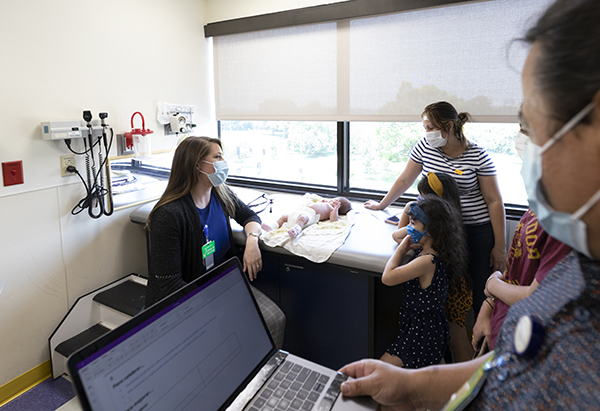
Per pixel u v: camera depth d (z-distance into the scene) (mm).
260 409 699
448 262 1559
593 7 311
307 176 2912
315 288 1872
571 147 344
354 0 2307
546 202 396
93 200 2252
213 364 705
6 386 1962
